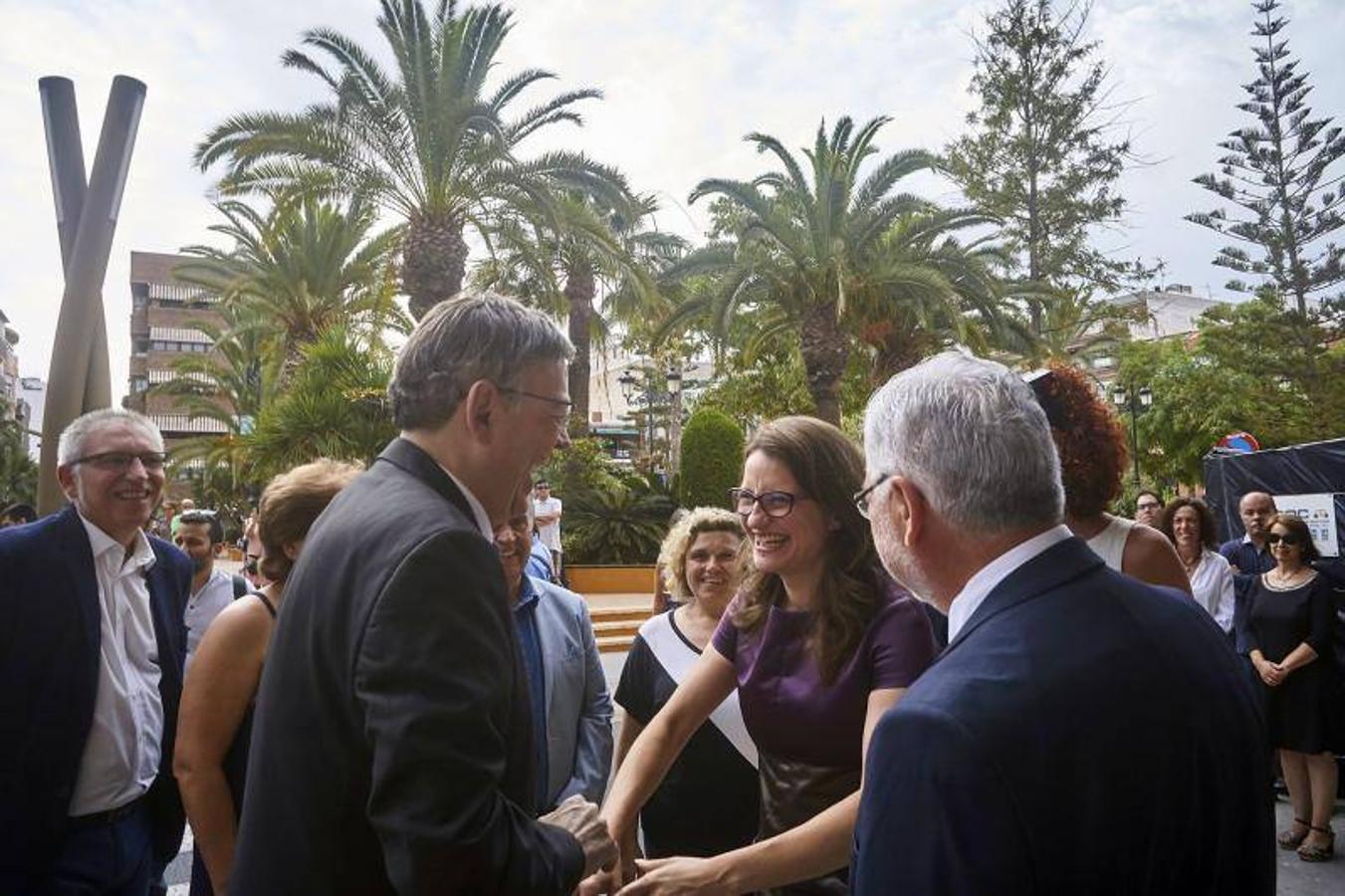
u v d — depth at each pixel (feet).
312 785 4.18
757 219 64.85
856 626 6.17
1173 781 3.33
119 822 8.71
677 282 76.69
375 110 54.70
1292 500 23.67
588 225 61.87
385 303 74.74
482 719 4.04
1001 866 3.08
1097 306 112.68
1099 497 7.47
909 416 4.03
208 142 53.42
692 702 7.08
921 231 66.80
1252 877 3.56
